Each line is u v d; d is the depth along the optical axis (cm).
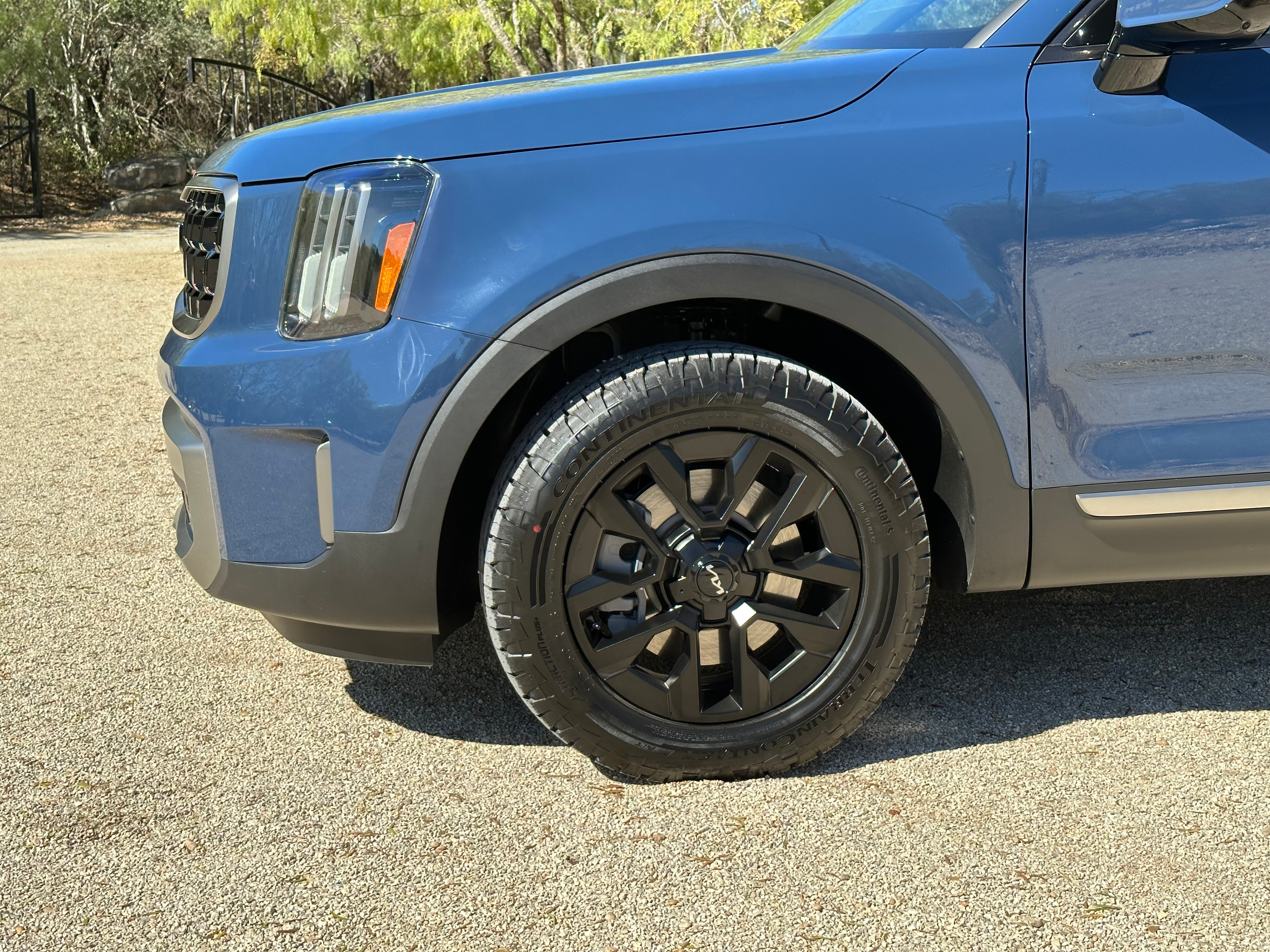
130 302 841
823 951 152
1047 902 162
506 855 176
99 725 221
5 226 1644
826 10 289
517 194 181
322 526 188
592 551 186
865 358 212
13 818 188
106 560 316
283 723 222
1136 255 185
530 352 180
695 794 193
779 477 194
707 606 190
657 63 256
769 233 180
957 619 267
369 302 182
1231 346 189
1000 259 184
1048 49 191
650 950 153
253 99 2139
